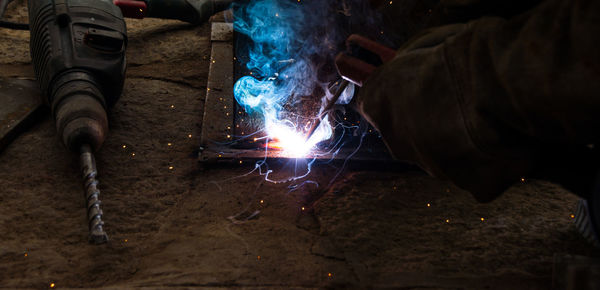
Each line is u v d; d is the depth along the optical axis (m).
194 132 3.23
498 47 1.32
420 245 2.35
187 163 2.94
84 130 2.51
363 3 3.29
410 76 1.53
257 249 2.27
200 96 3.62
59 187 2.63
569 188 1.54
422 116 1.49
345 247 2.32
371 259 2.24
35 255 2.16
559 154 1.51
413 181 2.89
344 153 3.04
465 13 1.73
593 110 1.14
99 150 2.95
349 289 2.03
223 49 4.04
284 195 2.71
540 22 1.22
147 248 2.27
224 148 3.02
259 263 2.17
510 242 2.38
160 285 2.00
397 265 2.20
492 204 2.69
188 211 2.55
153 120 3.30
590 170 1.50
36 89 3.44
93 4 3.15
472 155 1.45
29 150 2.91
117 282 2.04
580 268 1.38
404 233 2.44
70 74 2.81
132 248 2.26
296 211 2.59
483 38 1.36
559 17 1.18
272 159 2.96
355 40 1.92
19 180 2.66
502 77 1.28
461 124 1.41
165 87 3.68
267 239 2.35
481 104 1.35
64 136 2.54
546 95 1.20
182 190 2.71
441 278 2.11
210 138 3.09
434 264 2.21
